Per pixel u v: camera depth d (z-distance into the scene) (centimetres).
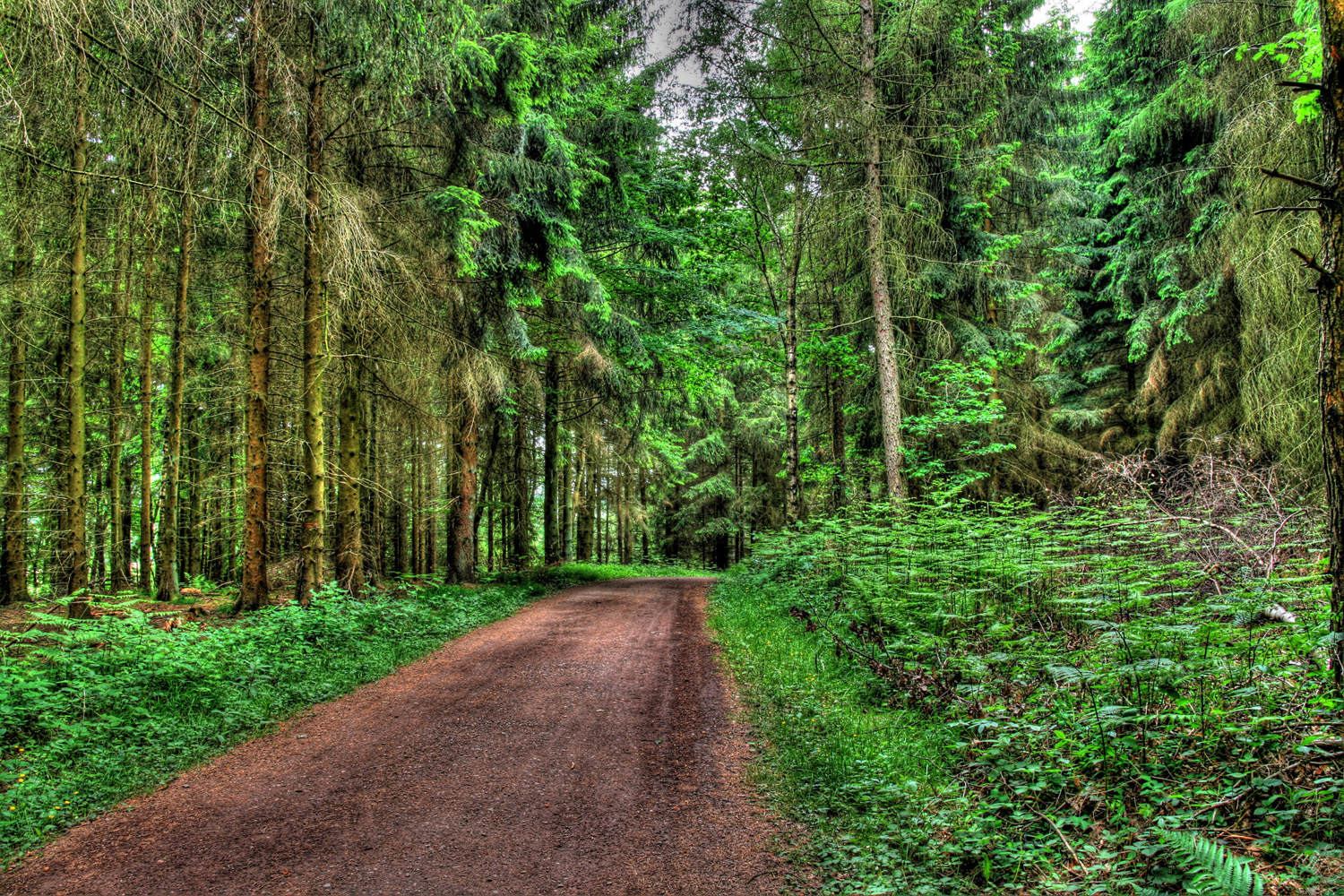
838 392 1788
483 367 1277
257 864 351
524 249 1387
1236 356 1232
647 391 1998
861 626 781
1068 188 1584
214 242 1173
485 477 1880
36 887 326
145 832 385
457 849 369
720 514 3117
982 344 1366
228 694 616
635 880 338
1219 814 319
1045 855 325
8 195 853
